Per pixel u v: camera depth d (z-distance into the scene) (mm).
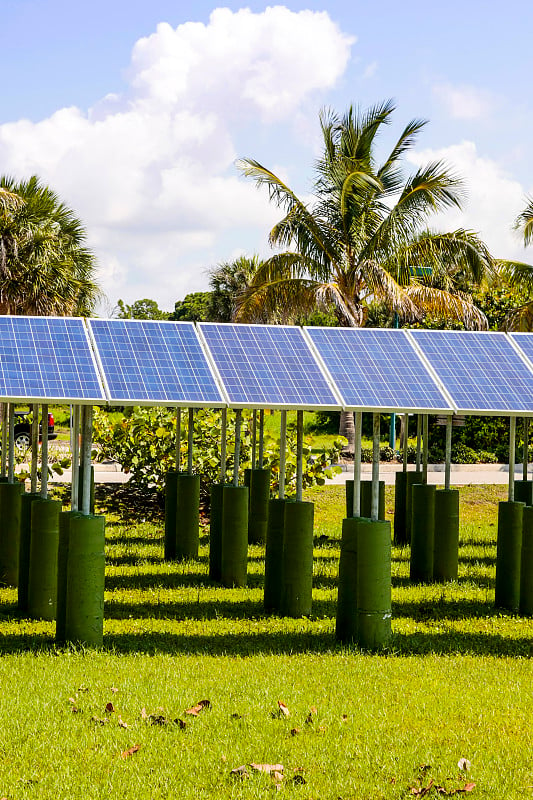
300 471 9945
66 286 24359
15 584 11539
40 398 7797
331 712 6648
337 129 24359
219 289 46719
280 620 9672
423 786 5453
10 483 11602
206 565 12789
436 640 8969
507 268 23312
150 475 17656
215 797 5277
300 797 5277
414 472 15953
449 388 9117
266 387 8648
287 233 23969
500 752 5973
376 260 24062
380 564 8508
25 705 6566
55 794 5238
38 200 25531
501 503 10711
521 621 9922
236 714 6520
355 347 9672
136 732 6141
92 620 8266
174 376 8586
